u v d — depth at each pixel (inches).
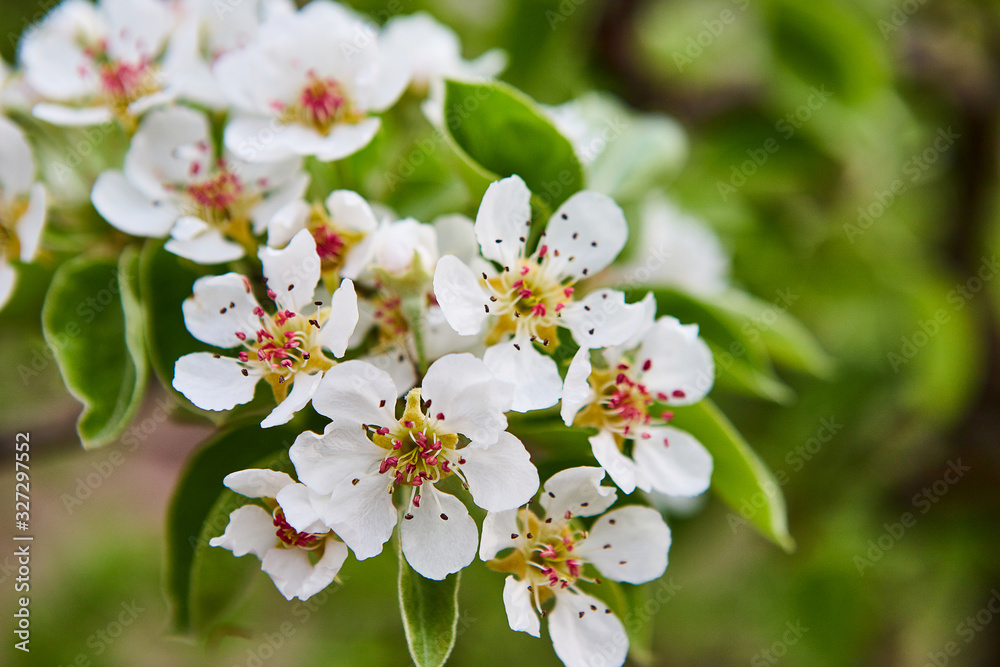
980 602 16.8
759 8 15.5
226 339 10.8
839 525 16.7
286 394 10.7
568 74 15.4
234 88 11.5
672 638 20.1
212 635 11.2
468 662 15.8
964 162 17.1
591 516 11.1
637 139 13.3
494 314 10.9
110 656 19.2
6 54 14.1
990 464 16.2
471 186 11.4
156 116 11.6
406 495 10.7
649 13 16.6
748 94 16.3
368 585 15.1
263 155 11.4
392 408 10.5
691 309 12.1
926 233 17.8
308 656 16.3
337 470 10.4
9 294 11.7
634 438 11.1
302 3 13.7
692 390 11.2
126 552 20.5
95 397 11.2
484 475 10.5
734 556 19.8
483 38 15.3
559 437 11.1
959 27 16.7
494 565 10.9
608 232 11.1
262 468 10.7
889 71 15.5
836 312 16.9
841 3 15.3
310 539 10.6
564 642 10.9
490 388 10.5
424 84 12.4
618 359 11.2
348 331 10.6
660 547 11.0
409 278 10.9
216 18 12.3
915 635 17.4
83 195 12.1
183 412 11.6
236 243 11.4
